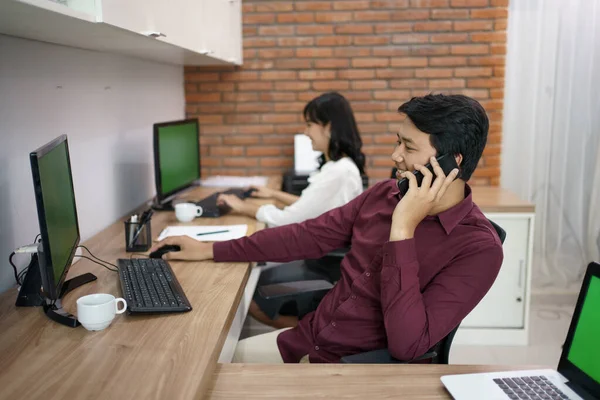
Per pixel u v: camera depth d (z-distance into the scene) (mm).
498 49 3795
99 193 2479
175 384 1123
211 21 2842
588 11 3594
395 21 3838
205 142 4047
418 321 1399
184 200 3088
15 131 1764
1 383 1130
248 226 2500
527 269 3119
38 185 1253
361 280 1610
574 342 1150
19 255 1788
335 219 1895
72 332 1373
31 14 1252
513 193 3582
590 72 3643
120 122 2744
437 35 3832
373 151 3973
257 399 1167
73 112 2199
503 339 3180
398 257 1431
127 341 1320
